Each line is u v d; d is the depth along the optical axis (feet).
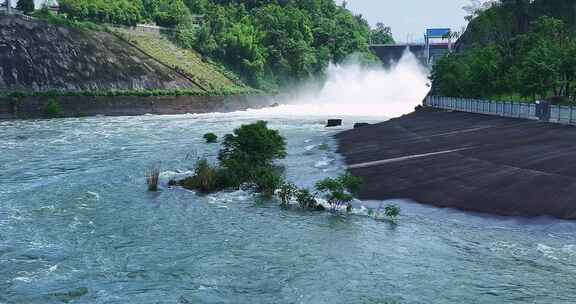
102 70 312.50
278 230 76.48
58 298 52.65
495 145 122.72
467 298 50.93
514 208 77.25
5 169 126.00
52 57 293.64
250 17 563.48
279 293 53.62
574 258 60.23
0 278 57.88
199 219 83.30
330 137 185.06
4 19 291.17
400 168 109.50
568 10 313.12
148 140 184.75
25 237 73.20
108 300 52.24
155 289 55.06
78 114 276.41
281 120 282.97
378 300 51.16
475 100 208.64
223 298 52.65
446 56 299.79
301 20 572.10
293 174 115.75
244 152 119.24
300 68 507.30
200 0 585.63
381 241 69.56
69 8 371.76
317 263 62.03
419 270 58.70
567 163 93.66
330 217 83.05
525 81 200.34
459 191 88.33
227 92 374.22
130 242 71.36
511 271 57.26
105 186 107.96
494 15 319.88
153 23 447.42
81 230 76.89
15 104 255.70
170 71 360.48
